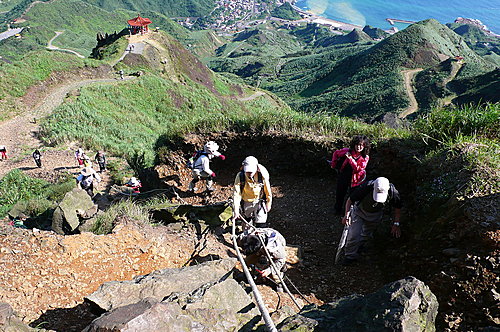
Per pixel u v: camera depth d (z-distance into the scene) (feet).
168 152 30.19
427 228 14.78
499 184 14.02
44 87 138.92
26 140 86.28
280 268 13.97
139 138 103.35
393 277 14.78
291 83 632.79
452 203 14.33
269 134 27.30
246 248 13.97
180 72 262.06
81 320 11.69
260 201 16.28
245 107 231.71
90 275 13.92
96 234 17.63
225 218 18.97
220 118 30.73
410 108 384.27
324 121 27.14
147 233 16.96
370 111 403.54
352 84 535.19
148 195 29.53
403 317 7.16
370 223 16.11
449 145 18.25
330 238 19.38
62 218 21.67
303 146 26.08
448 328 10.80
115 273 14.35
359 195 15.65
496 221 12.46
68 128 88.58
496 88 352.90
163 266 15.38
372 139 22.82
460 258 12.11
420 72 472.85
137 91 164.25
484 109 20.94
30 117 106.83
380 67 536.42
